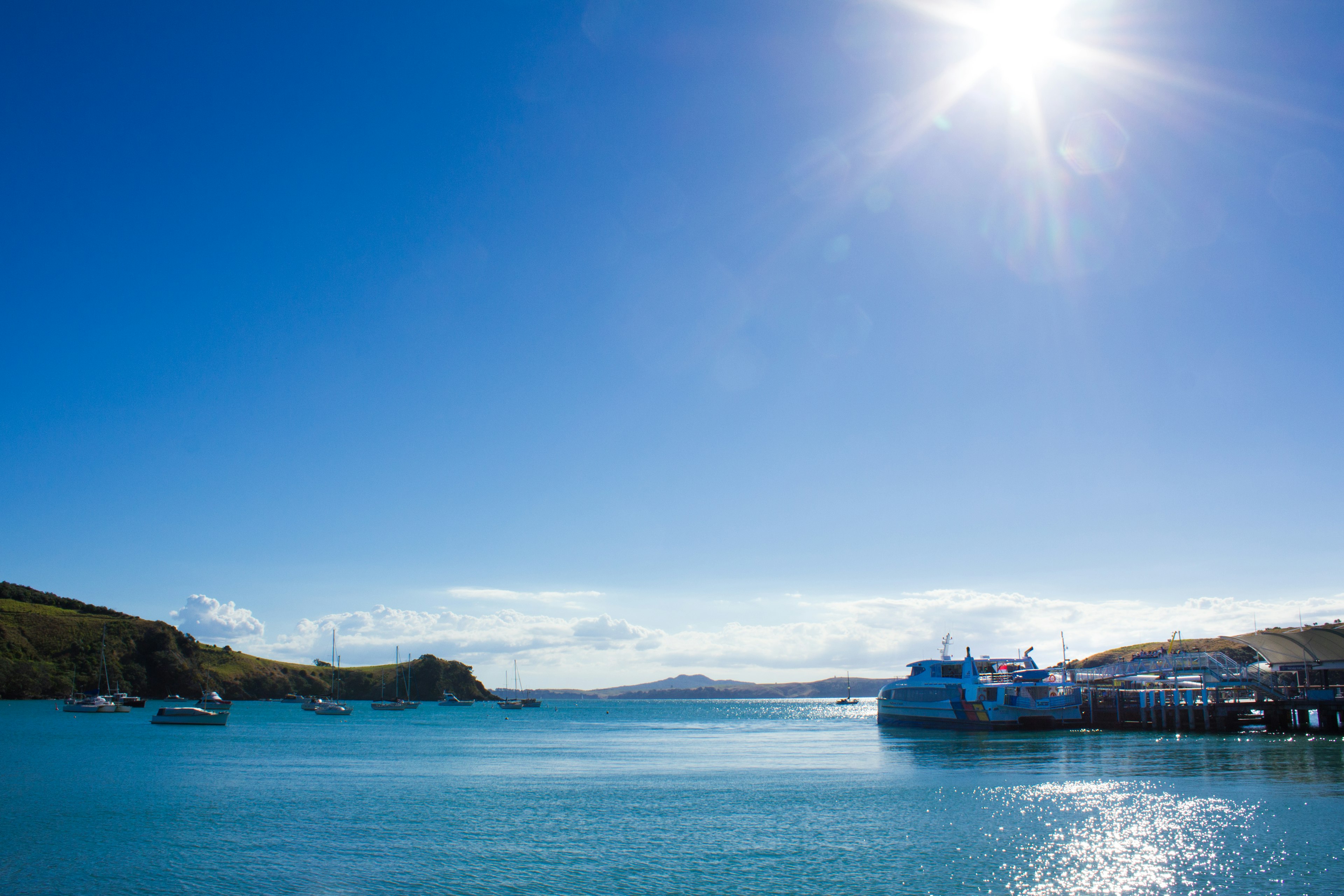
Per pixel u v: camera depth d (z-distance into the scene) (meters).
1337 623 103.75
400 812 49.28
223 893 31.98
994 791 53.50
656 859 36.81
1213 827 41.03
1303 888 31.19
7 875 34.53
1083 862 35.19
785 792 55.97
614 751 97.31
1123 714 103.31
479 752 95.56
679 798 54.19
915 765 70.44
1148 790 52.06
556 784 62.50
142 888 32.72
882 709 120.00
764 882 33.00
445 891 32.12
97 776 66.25
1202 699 96.06
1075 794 51.44
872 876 33.66
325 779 65.50
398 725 165.25
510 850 38.53
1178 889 31.38
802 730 150.12
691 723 187.50
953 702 106.44
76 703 170.88
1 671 199.00
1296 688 98.94
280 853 38.16
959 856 36.47
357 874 34.50
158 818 47.25
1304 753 72.19
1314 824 41.56
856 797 52.88
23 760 78.50
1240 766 63.12
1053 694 100.62
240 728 140.75
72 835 42.19
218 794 56.66
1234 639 180.00
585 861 36.47
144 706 190.25
